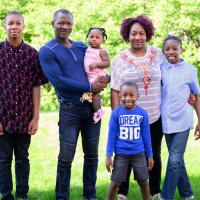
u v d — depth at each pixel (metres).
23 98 5.14
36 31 15.86
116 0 15.99
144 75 5.09
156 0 16.02
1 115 5.13
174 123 5.19
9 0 16.95
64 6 16.22
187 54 15.68
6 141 5.23
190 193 5.56
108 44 15.47
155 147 5.46
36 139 9.66
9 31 5.05
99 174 6.91
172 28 15.70
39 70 5.20
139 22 5.11
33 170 7.33
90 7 15.95
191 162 7.69
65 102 5.12
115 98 5.20
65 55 5.08
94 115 5.24
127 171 5.08
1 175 5.29
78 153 8.55
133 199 5.62
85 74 5.25
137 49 5.15
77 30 15.89
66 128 5.17
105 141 9.44
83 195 5.52
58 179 5.29
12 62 5.09
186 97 5.23
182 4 15.84
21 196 5.45
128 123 4.89
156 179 5.57
